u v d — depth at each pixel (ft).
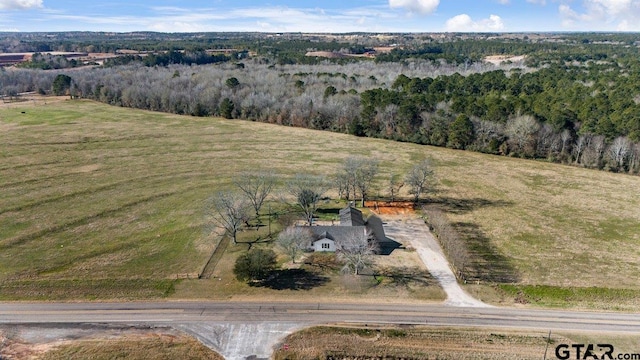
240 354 133.59
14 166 299.17
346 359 133.28
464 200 256.11
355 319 149.69
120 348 135.13
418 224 223.71
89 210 232.53
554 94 388.57
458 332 143.43
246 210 219.82
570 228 221.46
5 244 195.62
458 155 343.87
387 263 185.26
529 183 284.82
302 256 188.75
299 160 320.09
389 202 250.98
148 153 333.42
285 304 157.28
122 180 276.62
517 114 344.08
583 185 282.36
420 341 139.64
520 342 138.82
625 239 210.38
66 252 190.49
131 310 153.89
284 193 255.50
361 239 183.62
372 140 382.01
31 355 132.05
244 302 158.40
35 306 155.74
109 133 390.42
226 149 346.54
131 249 193.67
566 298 163.02
